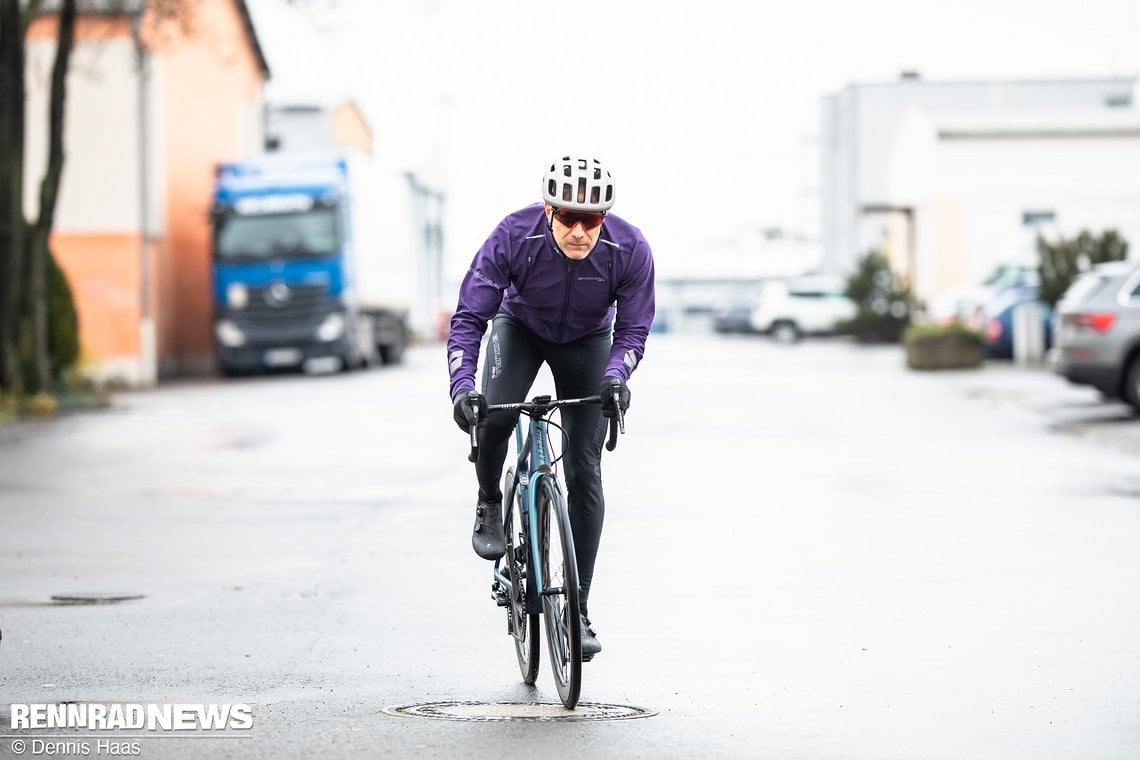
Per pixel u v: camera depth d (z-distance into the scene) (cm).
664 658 1997
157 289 9856
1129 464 4447
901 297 13012
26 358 6844
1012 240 12350
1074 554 2852
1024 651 2022
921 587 2514
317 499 3803
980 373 8600
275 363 9675
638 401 6888
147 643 2125
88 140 8938
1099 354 5734
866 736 1595
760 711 1711
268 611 2364
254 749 1551
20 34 6650
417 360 12206
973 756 1515
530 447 1833
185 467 4556
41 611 2378
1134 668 1914
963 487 3912
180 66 10419
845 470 4309
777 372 9125
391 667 1962
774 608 2338
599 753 1525
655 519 3353
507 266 1805
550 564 1762
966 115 12812
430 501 3753
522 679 1897
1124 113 12588
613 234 1806
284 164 9725
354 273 9744
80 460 4772
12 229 6719
